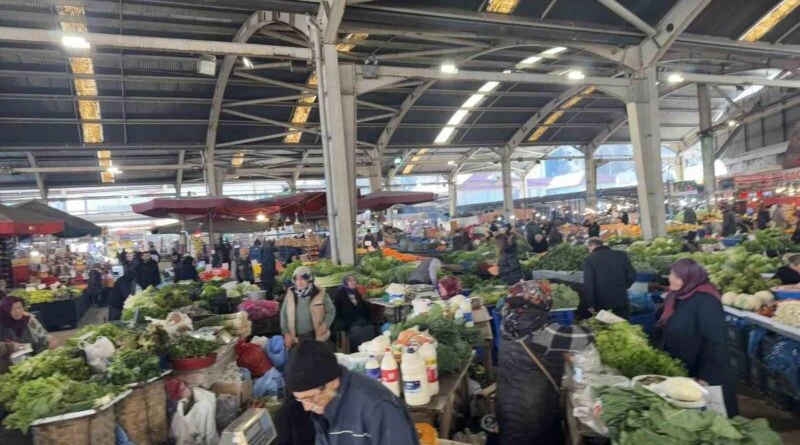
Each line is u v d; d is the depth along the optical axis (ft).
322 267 31.63
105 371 12.99
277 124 65.36
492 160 111.65
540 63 61.67
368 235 67.05
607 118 89.92
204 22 44.47
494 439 12.23
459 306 17.22
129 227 111.34
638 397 8.13
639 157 45.57
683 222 63.31
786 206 52.39
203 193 98.68
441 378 12.51
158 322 16.29
